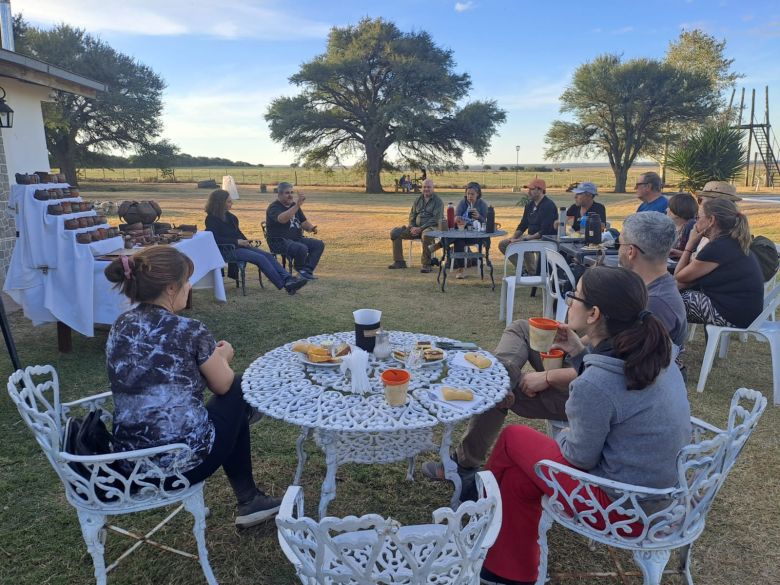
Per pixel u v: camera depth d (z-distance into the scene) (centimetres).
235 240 656
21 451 303
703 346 486
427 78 3956
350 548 119
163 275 185
